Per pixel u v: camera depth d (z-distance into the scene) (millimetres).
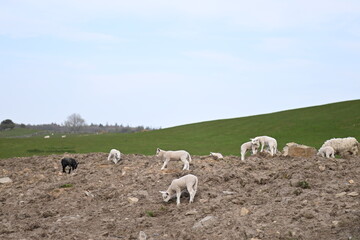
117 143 52688
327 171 16562
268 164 18625
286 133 53500
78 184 18750
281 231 11164
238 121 70000
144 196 15781
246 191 15094
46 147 49344
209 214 13070
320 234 10648
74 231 12672
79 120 182750
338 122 57156
